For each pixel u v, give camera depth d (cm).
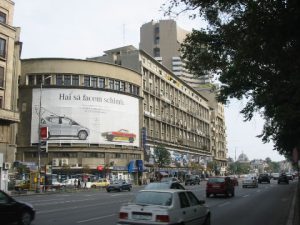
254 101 1977
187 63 1550
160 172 8800
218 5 1075
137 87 8681
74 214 1942
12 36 5400
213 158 14812
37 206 2431
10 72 5331
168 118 10369
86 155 7369
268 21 852
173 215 1070
